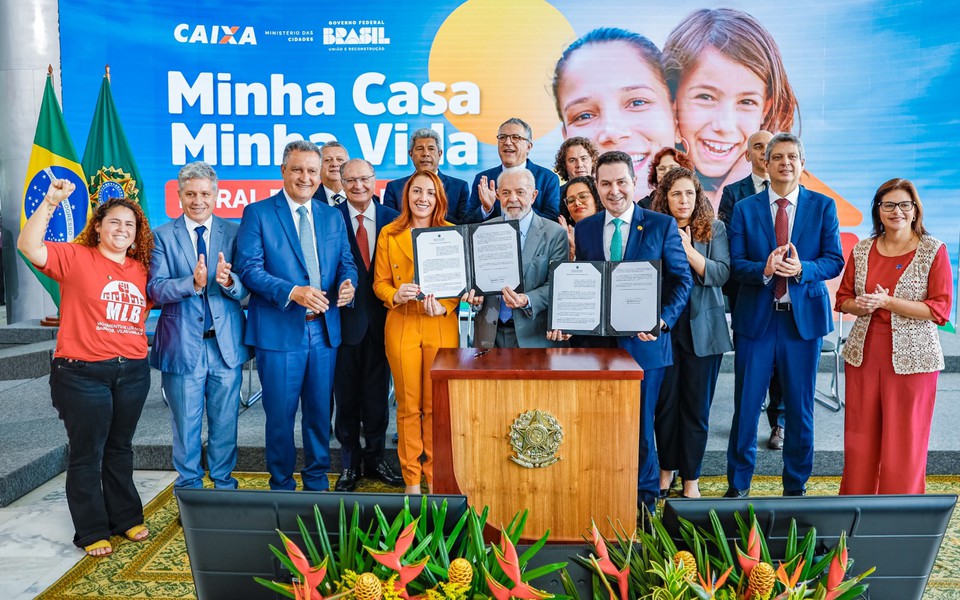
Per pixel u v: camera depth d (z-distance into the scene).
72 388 2.65
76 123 5.84
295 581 1.16
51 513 3.16
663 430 3.22
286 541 1.10
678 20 5.58
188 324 2.97
